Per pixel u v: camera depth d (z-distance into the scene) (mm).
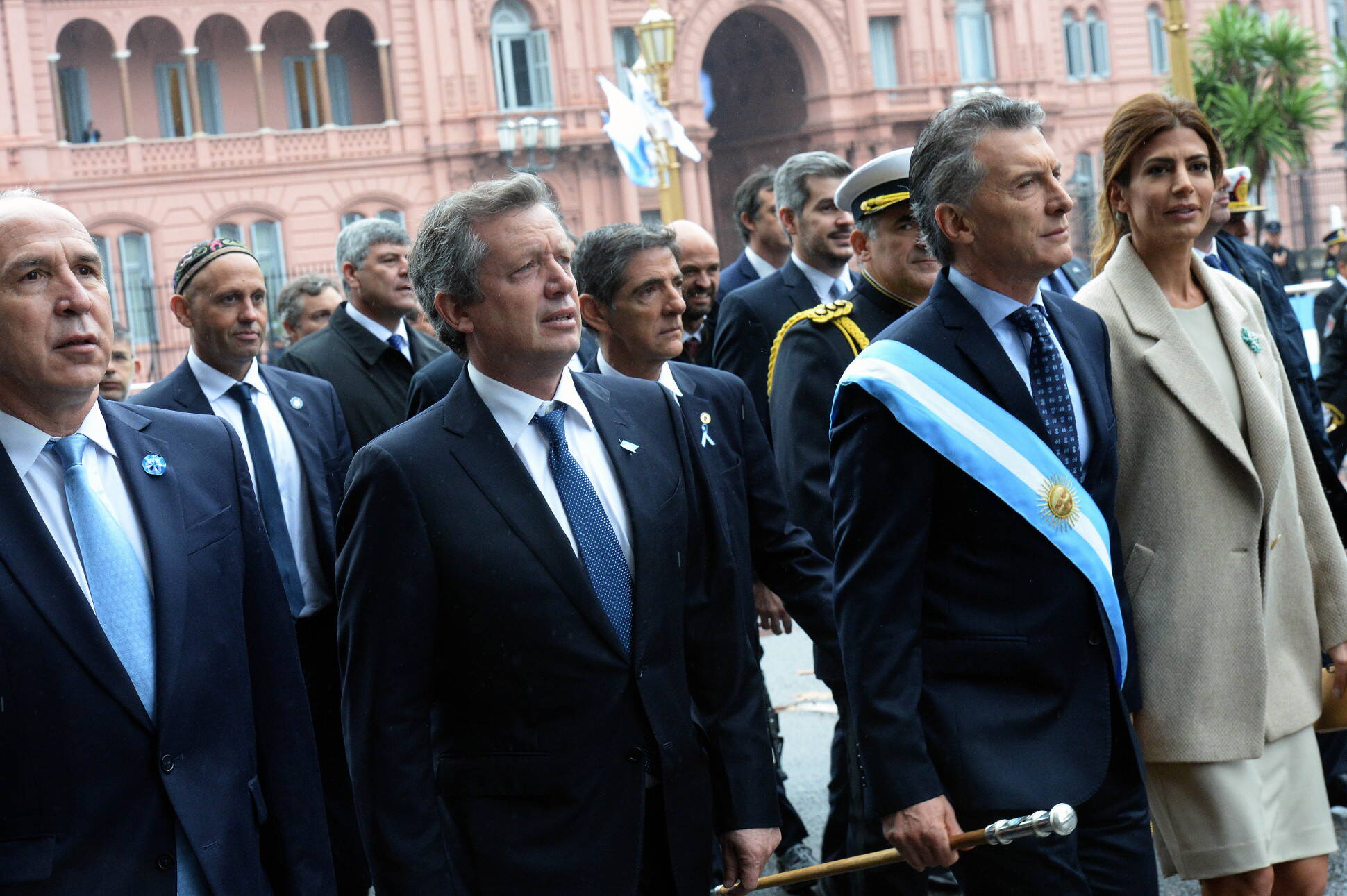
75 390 2963
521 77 41156
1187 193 3896
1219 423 3783
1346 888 5219
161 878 2951
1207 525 3793
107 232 38281
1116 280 3951
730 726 3330
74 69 39094
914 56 45281
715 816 3330
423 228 3225
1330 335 7656
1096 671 3395
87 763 2898
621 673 3125
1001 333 3457
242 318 5449
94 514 3021
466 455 3150
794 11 44188
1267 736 3900
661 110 14992
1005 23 46375
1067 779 3291
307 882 3221
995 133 3342
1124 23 48281
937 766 3334
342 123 41531
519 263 3119
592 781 3086
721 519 3422
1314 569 4102
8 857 2838
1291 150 35812
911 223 4781
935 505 3373
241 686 3154
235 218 39406
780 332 5113
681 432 3393
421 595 3082
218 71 40344
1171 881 5445
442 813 3154
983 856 3348
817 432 4840
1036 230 3332
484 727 3125
